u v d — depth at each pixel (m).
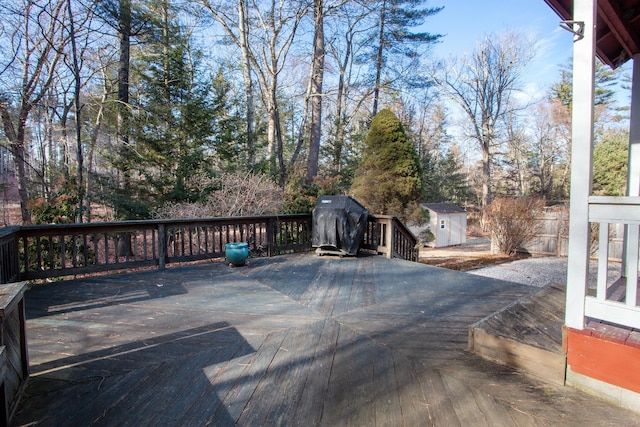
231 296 3.79
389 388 2.05
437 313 3.31
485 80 20.97
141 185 10.13
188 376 2.15
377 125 9.98
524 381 2.13
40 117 11.80
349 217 5.98
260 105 16.66
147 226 4.87
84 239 4.49
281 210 8.37
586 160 2.06
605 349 1.95
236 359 2.37
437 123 25.97
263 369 2.25
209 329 2.88
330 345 2.61
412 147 9.98
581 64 2.08
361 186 10.08
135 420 1.75
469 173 28.81
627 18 2.96
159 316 3.16
